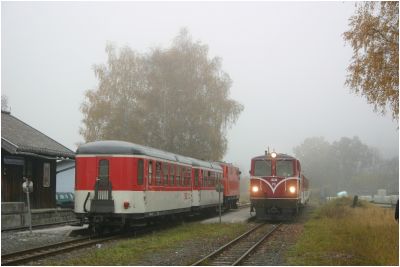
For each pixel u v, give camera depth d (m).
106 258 13.11
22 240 16.86
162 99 43.25
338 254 14.01
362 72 17.44
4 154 23.08
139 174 18.58
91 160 18.53
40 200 26.11
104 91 42.75
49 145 26.44
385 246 14.10
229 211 37.25
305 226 23.36
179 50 44.78
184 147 42.53
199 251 14.91
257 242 17.00
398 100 16.95
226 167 35.66
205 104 42.88
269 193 26.72
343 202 42.12
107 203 18.17
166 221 24.23
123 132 41.91
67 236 18.22
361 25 17.33
